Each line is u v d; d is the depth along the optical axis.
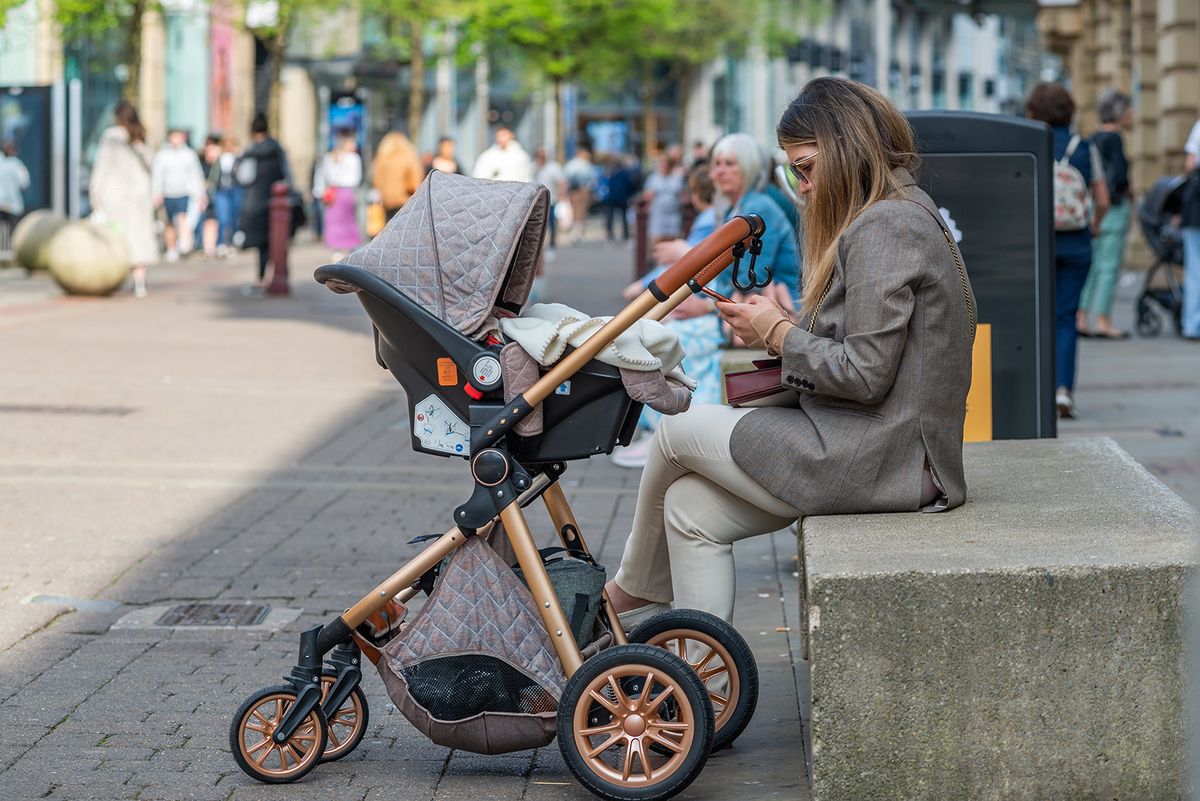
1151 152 31.25
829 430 5.13
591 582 5.31
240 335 18.75
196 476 10.67
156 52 43.12
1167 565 4.46
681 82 61.19
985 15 48.75
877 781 4.55
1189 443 11.32
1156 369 15.83
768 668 6.44
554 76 49.56
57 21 34.03
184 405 13.55
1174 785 4.51
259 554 8.52
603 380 5.02
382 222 28.39
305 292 25.33
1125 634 4.48
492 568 5.08
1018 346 7.81
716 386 9.82
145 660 6.62
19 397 13.75
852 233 5.08
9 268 28.34
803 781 5.14
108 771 5.27
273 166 24.67
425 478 10.69
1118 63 35.47
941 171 7.78
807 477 5.12
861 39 70.06
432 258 5.07
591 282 28.61
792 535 9.08
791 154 5.29
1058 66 71.88
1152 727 4.50
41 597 7.59
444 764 5.39
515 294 5.32
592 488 10.32
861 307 5.02
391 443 11.98
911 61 77.81
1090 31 40.16
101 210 23.61
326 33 46.38
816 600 4.50
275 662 6.59
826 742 4.55
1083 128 40.66
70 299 22.83
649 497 5.54
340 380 15.23
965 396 5.25
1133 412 12.96
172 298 23.61
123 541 8.80
